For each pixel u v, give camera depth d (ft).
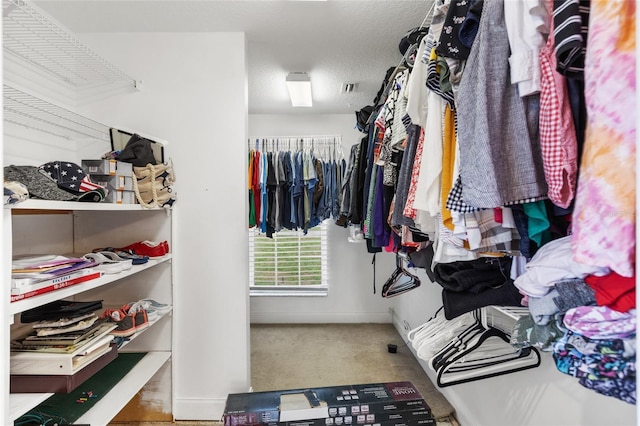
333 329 10.52
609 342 1.78
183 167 6.23
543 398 3.81
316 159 9.33
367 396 5.24
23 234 5.05
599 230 1.61
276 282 11.15
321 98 9.49
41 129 5.48
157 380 6.10
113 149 5.13
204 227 6.24
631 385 1.71
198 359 6.20
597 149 1.63
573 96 2.10
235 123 6.21
